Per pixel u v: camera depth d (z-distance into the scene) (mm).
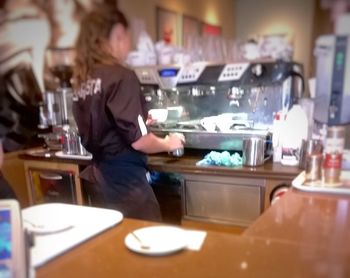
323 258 747
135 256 800
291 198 1146
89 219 1014
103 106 1462
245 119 1918
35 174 2295
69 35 2342
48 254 799
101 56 1488
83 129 1567
